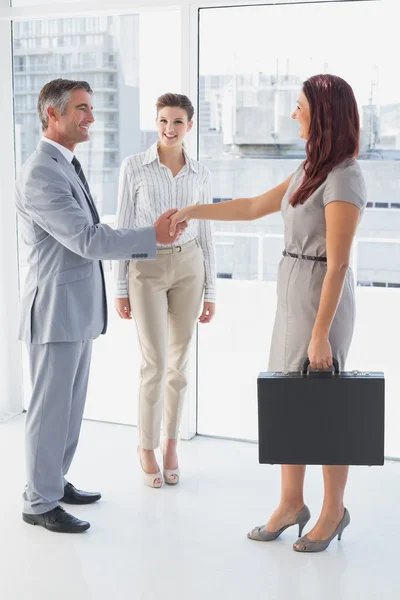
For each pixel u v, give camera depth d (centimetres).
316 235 255
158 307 323
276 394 247
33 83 402
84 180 292
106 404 421
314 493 320
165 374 329
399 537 281
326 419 246
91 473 341
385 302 509
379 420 245
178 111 317
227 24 365
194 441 382
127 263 328
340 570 258
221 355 475
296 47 361
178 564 262
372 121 363
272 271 424
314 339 250
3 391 419
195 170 328
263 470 346
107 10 368
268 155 377
